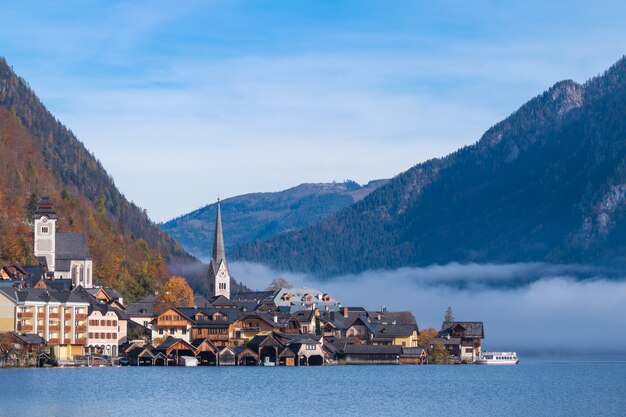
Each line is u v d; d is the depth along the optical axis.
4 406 189.75
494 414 196.00
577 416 193.25
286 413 192.38
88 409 188.88
